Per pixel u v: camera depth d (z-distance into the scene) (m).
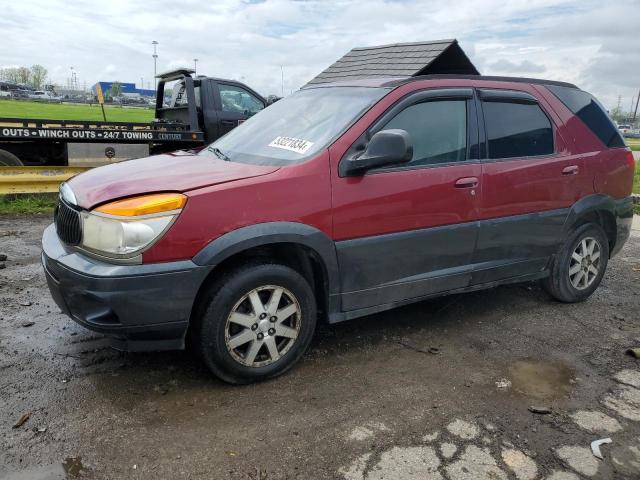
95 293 2.83
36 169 8.38
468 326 4.35
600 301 5.06
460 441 2.84
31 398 3.04
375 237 3.52
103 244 2.89
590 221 4.84
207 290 3.10
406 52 11.87
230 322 3.16
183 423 2.89
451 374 3.55
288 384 3.34
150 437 2.76
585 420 3.09
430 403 3.19
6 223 7.16
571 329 4.37
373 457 2.69
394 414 3.06
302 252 3.39
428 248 3.77
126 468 2.54
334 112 3.75
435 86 3.89
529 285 5.40
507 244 4.21
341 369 3.56
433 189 3.71
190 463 2.59
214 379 3.35
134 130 9.17
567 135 4.54
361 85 4.00
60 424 2.82
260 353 3.35
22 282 4.89
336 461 2.65
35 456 2.58
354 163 3.37
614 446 2.87
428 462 2.67
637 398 3.35
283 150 3.59
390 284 3.69
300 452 2.70
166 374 3.38
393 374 3.52
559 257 4.68
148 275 2.85
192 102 10.13
